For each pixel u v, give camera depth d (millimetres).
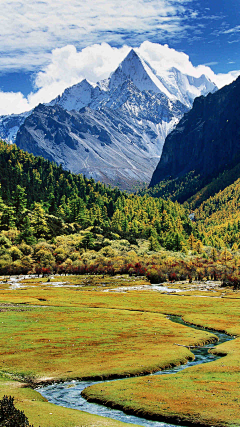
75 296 117438
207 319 78500
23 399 33344
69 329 65438
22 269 186500
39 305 97438
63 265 193750
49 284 154750
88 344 54688
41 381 39156
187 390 34719
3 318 74562
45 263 189875
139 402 32312
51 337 58531
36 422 27859
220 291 136000
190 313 87438
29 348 51406
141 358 47156
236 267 185000
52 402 33812
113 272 189125
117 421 28672
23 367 43281
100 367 43188
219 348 53062
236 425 27266
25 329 64562
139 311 91312
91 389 36250
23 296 115125
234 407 30219
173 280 175125
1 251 190375
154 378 39344
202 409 30156
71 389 37188
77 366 43844
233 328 68625
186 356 48906
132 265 190750
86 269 191500
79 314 83312
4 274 182875
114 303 103500
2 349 50812
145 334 62844
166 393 34188
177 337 60781
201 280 178750
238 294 125875
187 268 186750
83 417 29266
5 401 26719
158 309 94125
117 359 46719
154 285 157500
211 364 44531
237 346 54031
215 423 27859
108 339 58375
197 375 39938
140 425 28219
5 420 25281
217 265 193500
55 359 46469
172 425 28500
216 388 34969
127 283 161125
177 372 42188
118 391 35281
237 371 40812
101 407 32625
